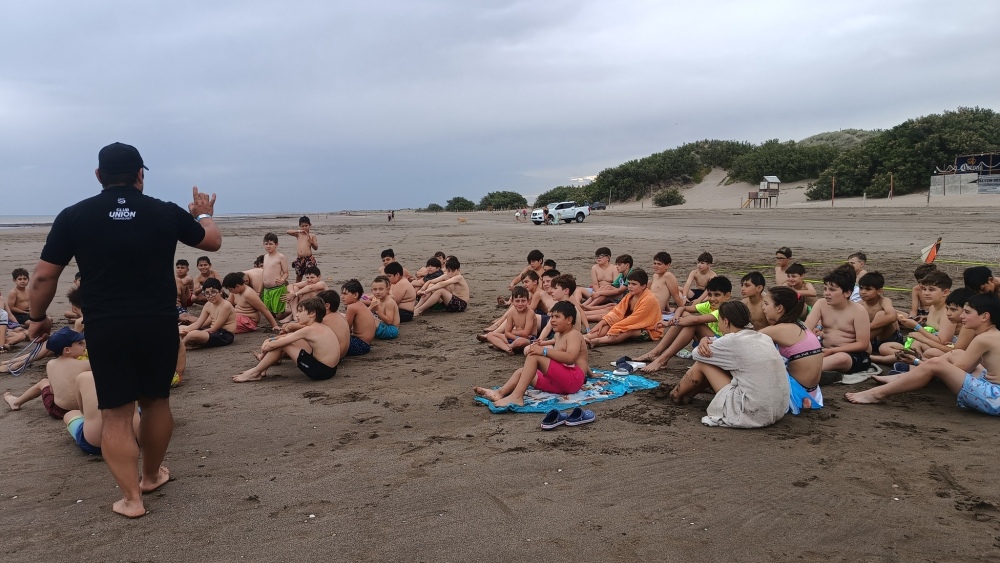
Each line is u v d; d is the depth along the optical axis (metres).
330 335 6.55
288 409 5.52
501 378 6.44
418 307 10.34
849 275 6.08
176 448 4.61
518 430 4.89
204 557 3.11
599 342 7.91
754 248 19.22
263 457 4.41
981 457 4.11
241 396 5.95
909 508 3.45
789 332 5.34
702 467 4.09
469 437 4.75
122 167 3.50
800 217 31.56
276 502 3.70
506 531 3.30
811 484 3.79
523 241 25.23
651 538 3.21
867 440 4.49
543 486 3.85
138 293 3.41
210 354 7.81
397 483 3.94
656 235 25.36
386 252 11.14
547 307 8.64
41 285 3.40
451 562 3.01
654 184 68.31
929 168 40.34
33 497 3.85
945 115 42.94
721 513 3.46
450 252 21.56
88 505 3.72
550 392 5.65
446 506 3.61
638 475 3.99
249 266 18.33
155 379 3.59
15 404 5.61
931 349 5.90
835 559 2.98
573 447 4.49
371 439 4.75
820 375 5.49
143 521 3.49
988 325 5.02
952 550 3.03
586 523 3.38
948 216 26.19
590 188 74.38
